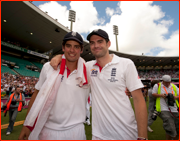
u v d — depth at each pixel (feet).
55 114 3.89
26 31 52.44
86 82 4.11
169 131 8.05
